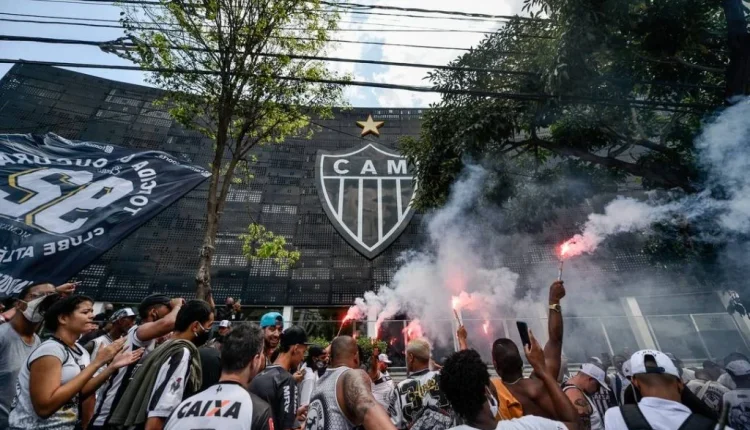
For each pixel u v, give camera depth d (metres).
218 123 8.06
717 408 4.27
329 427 2.18
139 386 2.35
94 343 4.20
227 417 1.80
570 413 2.18
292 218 12.85
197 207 12.54
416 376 3.22
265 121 8.77
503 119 6.98
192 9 7.09
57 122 12.82
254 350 2.10
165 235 11.84
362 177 13.58
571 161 8.27
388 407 3.48
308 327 11.12
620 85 6.38
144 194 7.72
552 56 5.88
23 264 6.31
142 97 14.20
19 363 3.08
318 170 13.64
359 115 15.55
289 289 11.58
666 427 1.84
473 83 7.57
